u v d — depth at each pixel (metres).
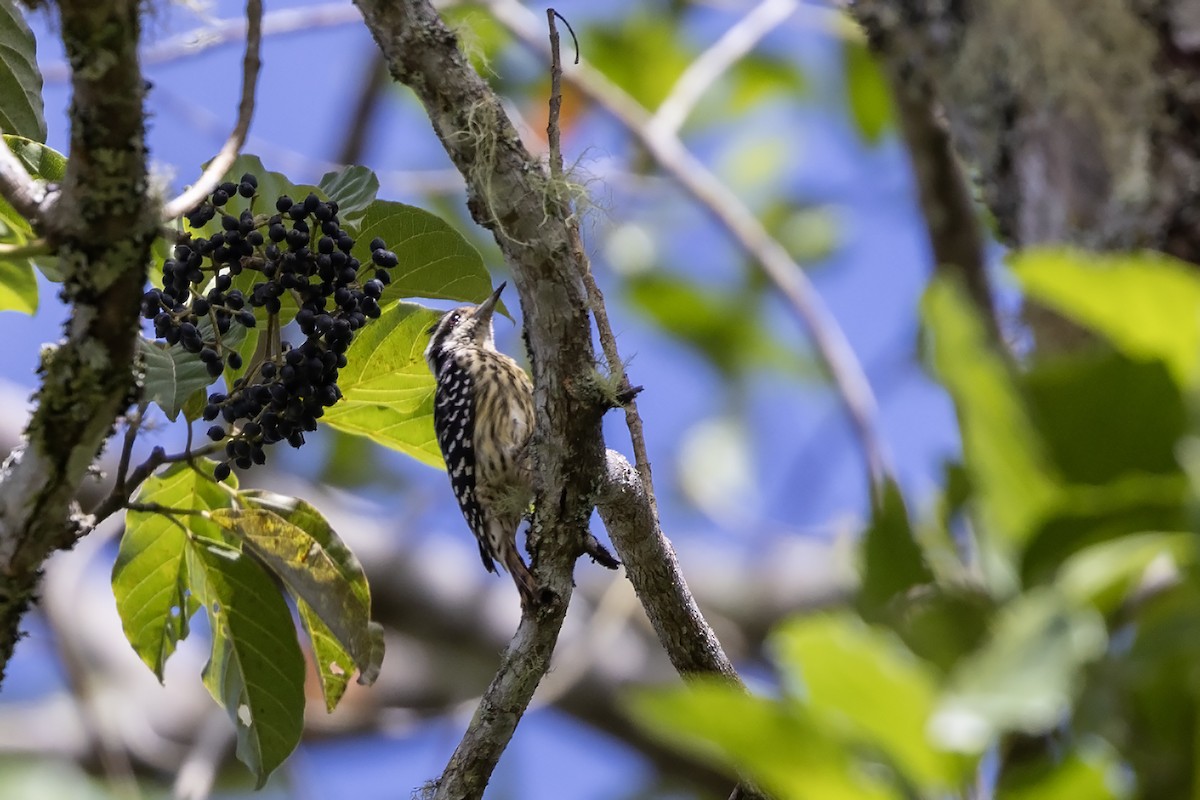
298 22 13.16
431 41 6.02
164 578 7.60
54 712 15.80
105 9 4.77
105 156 4.98
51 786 14.39
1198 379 2.58
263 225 6.52
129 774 14.05
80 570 14.26
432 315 7.85
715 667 7.17
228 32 12.72
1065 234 7.15
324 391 6.55
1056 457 2.57
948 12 7.93
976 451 2.51
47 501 5.52
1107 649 2.48
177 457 6.39
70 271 5.14
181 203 5.46
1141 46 6.98
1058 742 2.61
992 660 2.40
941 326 2.50
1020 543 2.50
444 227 7.58
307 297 6.52
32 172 6.98
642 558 6.96
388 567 15.95
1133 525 2.48
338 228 6.57
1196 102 6.80
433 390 8.16
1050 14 7.29
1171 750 2.56
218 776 15.12
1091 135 7.09
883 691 2.49
